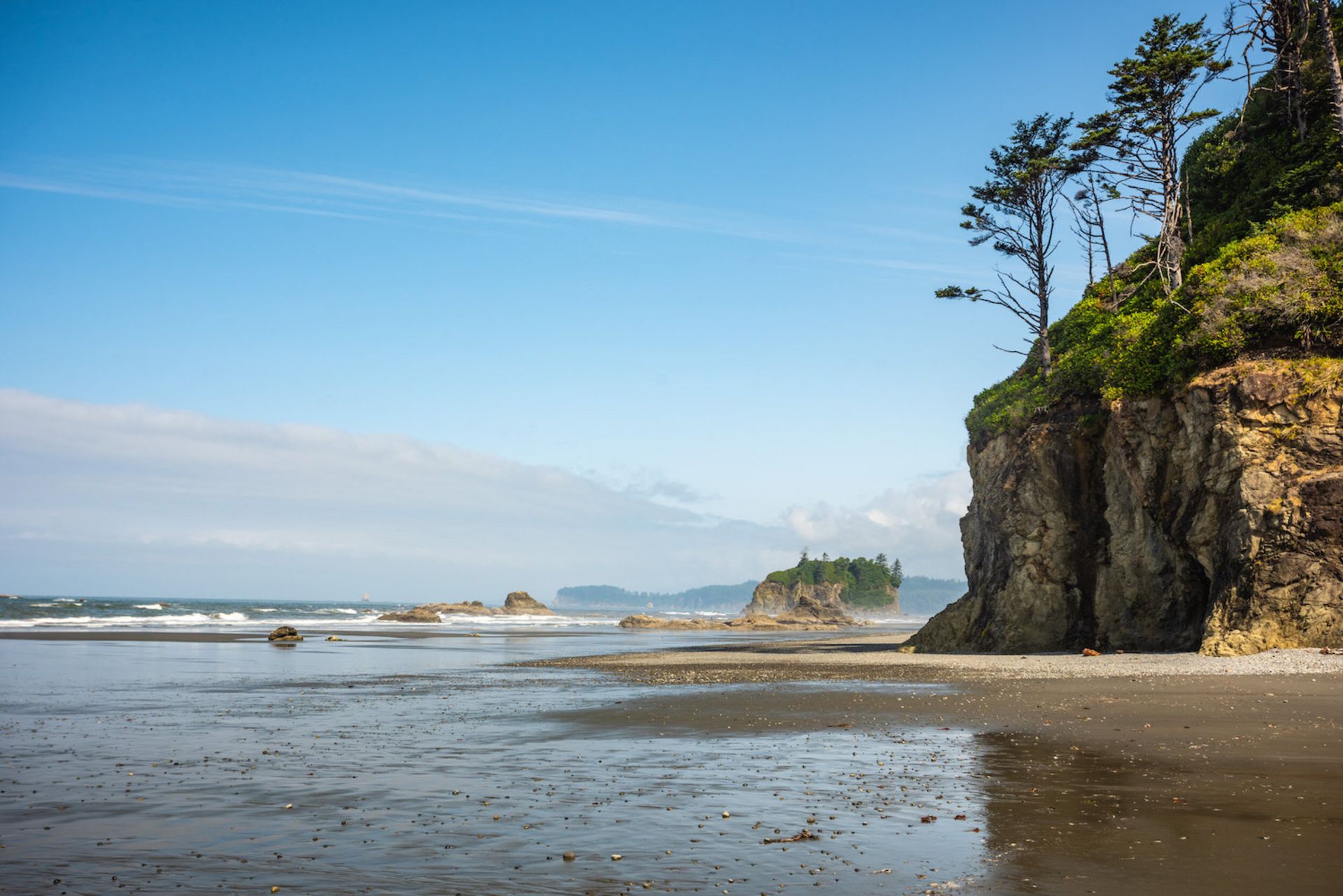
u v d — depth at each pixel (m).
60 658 39.78
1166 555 36.94
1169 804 11.24
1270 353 32.94
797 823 10.58
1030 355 56.06
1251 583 30.28
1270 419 31.52
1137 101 47.09
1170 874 8.30
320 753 15.70
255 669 35.78
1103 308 52.44
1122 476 39.53
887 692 25.41
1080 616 41.78
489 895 7.96
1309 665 25.47
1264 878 8.16
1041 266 51.22
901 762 14.46
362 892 8.09
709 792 12.30
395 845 9.67
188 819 10.88
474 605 171.38
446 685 29.08
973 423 55.78
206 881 8.41
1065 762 14.30
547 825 10.55
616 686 28.33
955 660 39.19
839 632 137.62
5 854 9.33
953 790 12.30
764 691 26.20
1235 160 46.53
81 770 14.05
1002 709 20.91
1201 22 46.75
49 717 20.73
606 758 15.09
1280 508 30.09
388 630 89.56
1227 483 32.00
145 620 88.12
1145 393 37.34
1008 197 51.84
